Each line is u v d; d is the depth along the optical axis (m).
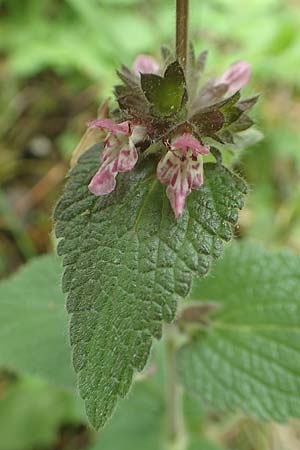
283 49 0.45
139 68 0.25
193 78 0.23
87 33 0.49
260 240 0.43
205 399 0.28
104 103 0.24
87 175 0.23
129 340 0.21
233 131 0.23
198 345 0.28
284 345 0.28
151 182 0.23
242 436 0.36
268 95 0.47
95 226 0.22
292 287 0.28
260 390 0.27
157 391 0.33
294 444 0.36
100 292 0.22
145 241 0.22
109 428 0.33
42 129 0.50
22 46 0.49
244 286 0.28
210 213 0.22
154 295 0.22
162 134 0.22
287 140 0.45
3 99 0.50
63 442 0.38
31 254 0.44
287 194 0.45
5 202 0.45
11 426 0.38
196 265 0.22
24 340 0.29
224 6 0.47
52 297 0.30
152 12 0.48
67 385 0.29
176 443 0.32
